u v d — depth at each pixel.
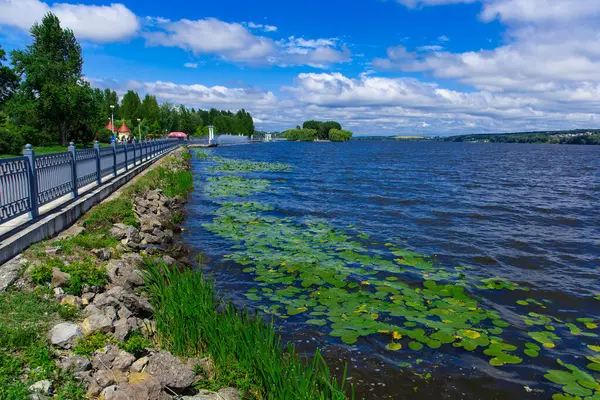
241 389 4.67
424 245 11.91
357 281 8.61
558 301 8.05
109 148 15.29
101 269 6.73
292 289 8.17
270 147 106.94
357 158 60.41
